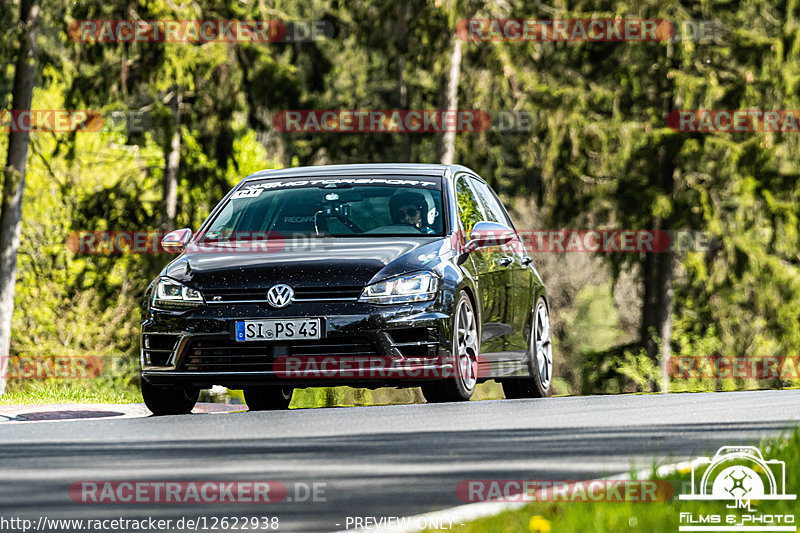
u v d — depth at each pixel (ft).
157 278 105.19
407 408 97.55
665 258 351.25
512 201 448.65
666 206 338.34
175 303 101.45
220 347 99.66
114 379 308.40
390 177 114.42
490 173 370.73
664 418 87.86
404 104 406.41
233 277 100.73
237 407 168.45
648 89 352.90
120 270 354.74
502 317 115.14
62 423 89.61
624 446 69.77
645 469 58.85
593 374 360.69
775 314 347.97
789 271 344.28
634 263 348.59
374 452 67.10
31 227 365.40
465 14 333.42
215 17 347.15
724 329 367.45
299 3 455.63
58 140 333.42
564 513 47.75
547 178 348.18
